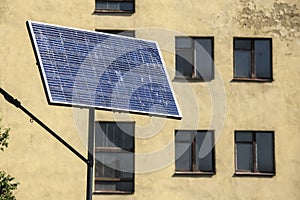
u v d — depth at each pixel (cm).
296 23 5894
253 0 5884
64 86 3453
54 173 5631
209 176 5712
